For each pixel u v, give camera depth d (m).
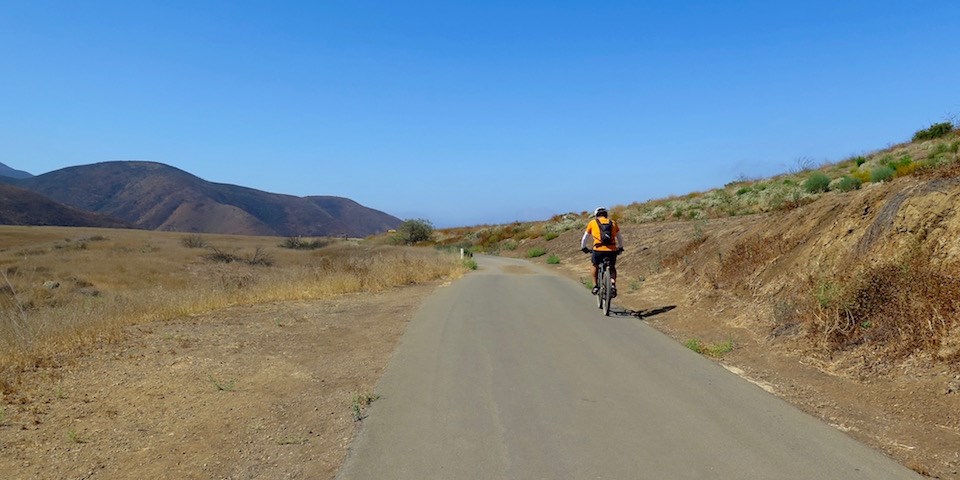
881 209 8.15
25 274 25.48
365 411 5.32
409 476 3.96
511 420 4.99
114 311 9.89
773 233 11.29
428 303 12.25
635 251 20.08
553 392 5.77
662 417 5.02
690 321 9.59
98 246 41.62
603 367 6.72
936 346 5.69
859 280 7.19
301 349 7.94
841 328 6.88
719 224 18.91
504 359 7.14
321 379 6.48
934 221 7.14
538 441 4.51
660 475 3.90
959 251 6.52
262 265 33.62
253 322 9.92
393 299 13.20
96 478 4.00
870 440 4.55
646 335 8.57
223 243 50.16
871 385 5.67
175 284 25.41
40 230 65.75
